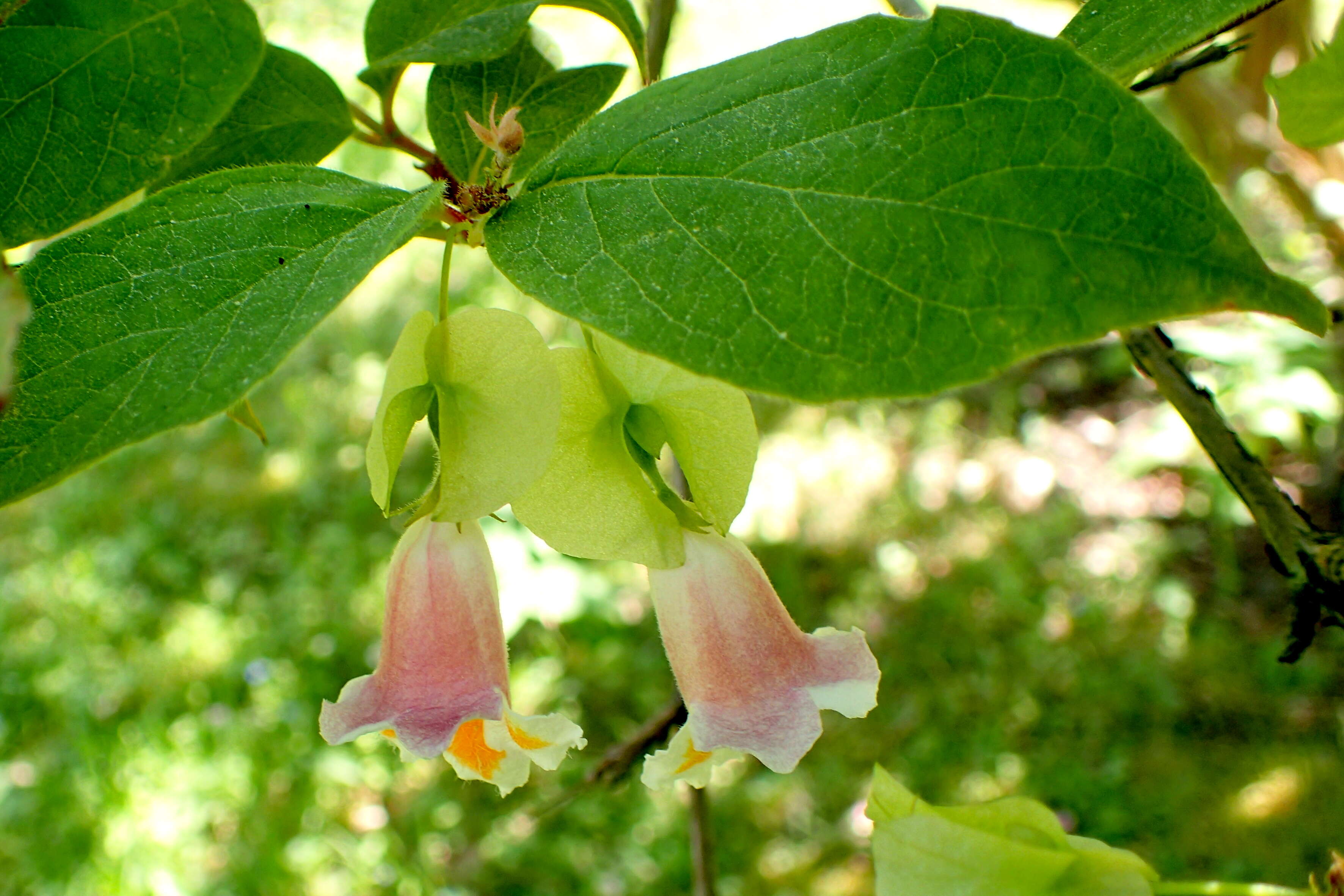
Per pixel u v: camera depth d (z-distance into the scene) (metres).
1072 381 1.06
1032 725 0.77
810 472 1.02
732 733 0.17
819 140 0.14
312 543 0.95
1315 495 0.72
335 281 0.14
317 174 0.16
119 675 0.83
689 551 0.18
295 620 0.88
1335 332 0.65
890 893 0.19
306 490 1.00
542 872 0.71
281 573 0.93
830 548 0.95
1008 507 0.96
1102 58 0.17
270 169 0.16
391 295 1.15
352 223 0.15
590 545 0.18
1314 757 0.71
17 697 0.82
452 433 0.17
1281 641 0.79
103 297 0.15
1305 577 0.21
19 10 0.16
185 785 0.73
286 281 0.15
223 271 0.15
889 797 0.20
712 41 0.98
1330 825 0.66
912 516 0.96
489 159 0.21
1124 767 0.73
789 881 0.70
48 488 0.14
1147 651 0.81
